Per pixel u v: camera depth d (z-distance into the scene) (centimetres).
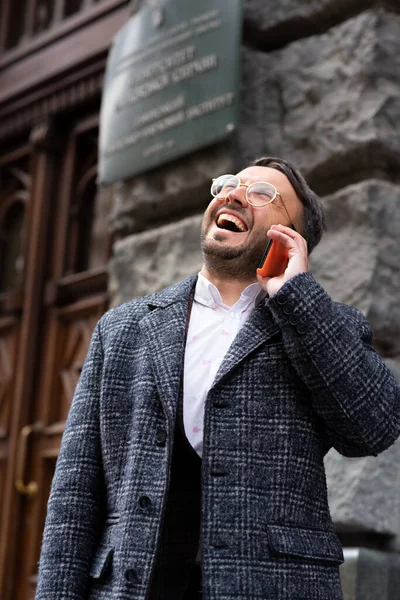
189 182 376
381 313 314
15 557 441
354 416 187
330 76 349
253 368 194
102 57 476
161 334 204
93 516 197
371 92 336
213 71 374
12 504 448
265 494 185
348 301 319
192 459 194
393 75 339
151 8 414
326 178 346
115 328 210
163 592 189
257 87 369
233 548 180
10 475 454
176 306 210
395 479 305
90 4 498
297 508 186
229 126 360
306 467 190
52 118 499
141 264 387
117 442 197
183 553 192
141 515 185
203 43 382
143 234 392
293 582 179
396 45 343
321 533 189
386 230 323
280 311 192
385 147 329
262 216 213
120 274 395
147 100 400
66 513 194
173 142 381
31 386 464
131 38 421
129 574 181
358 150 331
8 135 522
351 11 354
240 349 195
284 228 205
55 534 193
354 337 192
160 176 390
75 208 484
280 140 358
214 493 184
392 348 320
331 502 302
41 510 440
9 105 525
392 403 192
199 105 375
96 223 477
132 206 399
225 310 209
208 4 385
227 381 193
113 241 461
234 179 220
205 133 369
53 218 491
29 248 489
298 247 203
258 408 191
